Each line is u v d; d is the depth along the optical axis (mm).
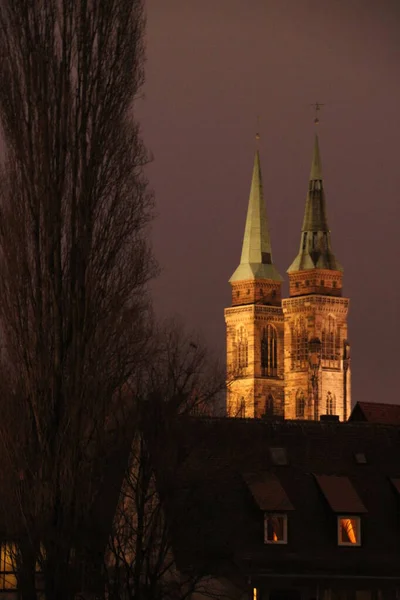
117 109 154125
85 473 149750
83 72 154000
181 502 154875
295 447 173125
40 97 153250
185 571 151875
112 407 152375
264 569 160125
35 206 152375
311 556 162875
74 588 147375
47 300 152000
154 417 151375
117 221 153500
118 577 148875
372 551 165750
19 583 148500
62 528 148000
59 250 152375
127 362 153250
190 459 160750
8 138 153125
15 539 148625
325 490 168000
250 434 166125
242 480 164750
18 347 151500
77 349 151500
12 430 150000
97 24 154750
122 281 153375
